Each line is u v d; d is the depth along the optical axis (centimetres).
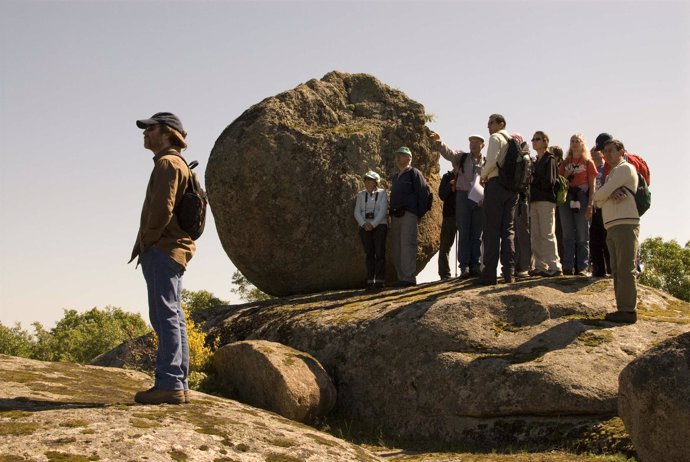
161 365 554
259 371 834
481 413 778
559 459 652
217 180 1208
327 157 1210
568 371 760
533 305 866
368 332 911
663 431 566
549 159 997
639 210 842
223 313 1204
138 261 559
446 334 856
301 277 1212
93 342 3519
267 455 489
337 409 891
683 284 3122
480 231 1080
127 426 479
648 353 591
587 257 1014
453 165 1118
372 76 1360
